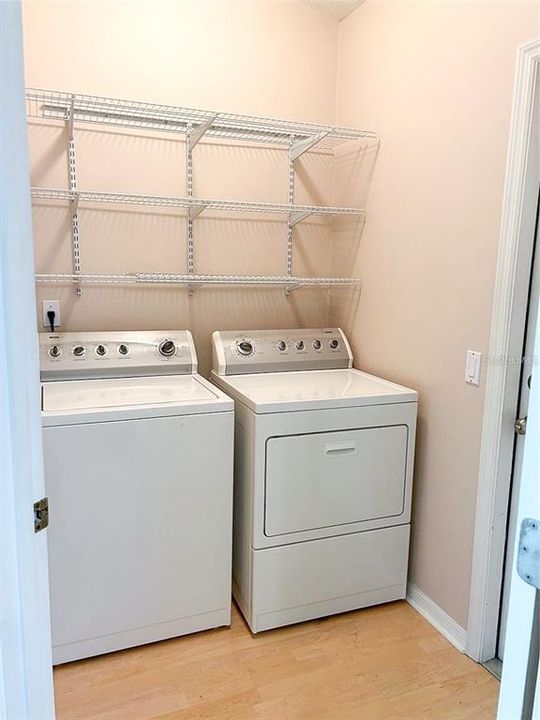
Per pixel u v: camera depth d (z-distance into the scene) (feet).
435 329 6.62
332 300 9.20
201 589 6.42
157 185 7.97
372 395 6.61
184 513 6.18
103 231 7.77
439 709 5.42
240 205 7.75
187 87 7.83
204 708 5.42
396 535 7.02
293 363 8.17
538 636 1.89
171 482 6.06
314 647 6.33
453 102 6.12
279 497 6.33
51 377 7.07
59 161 7.40
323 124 8.66
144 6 7.45
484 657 6.10
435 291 6.59
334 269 9.11
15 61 2.35
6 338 2.40
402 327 7.29
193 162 8.11
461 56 5.97
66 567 5.73
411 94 6.86
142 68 7.55
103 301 7.91
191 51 7.79
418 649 6.31
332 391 6.82
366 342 8.21
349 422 6.52
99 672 5.87
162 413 5.90
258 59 8.18
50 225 7.48
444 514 6.60
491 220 5.66
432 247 6.61
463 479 6.25
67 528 5.66
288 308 9.09
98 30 7.27
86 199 7.54
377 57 7.55
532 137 5.21
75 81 7.24
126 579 6.03
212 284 8.49
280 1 8.20
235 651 6.24
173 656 6.15
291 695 5.59
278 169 8.66
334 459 6.52
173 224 8.14
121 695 5.57
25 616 2.64
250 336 8.12
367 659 6.14
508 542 5.98
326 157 8.93
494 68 5.52
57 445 5.49
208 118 7.12
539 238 5.44
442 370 6.53
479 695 5.61
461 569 6.33
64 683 5.70
